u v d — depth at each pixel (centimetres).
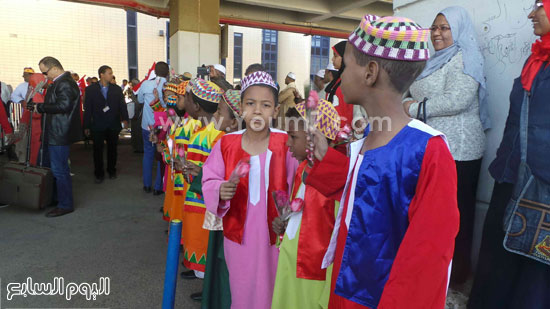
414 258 102
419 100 273
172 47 929
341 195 144
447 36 259
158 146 355
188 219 276
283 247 179
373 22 113
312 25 1362
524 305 206
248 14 1266
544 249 186
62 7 1479
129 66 1623
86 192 596
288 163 198
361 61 115
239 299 197
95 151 650
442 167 104
